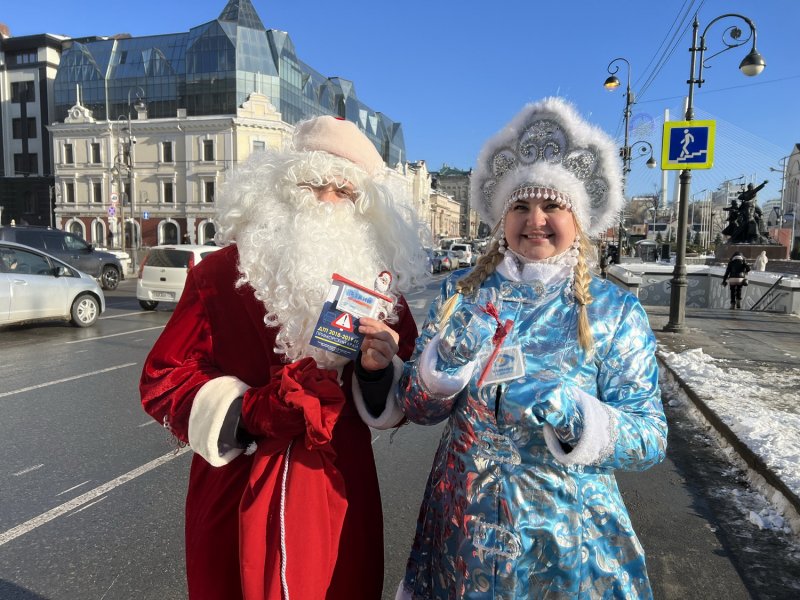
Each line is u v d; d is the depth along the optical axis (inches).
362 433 63.2
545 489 51.9
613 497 55.6
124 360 284.4
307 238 58.8
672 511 132.7
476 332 51.4
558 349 54.0
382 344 55.6
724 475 154.3
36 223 2239.2
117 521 120.9
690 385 231.8
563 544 51.6
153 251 478.3
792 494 126.7
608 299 56.4
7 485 138.2
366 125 2864.2
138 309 494.9
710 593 100.1
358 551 60.1
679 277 389.7
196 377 57.6
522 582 51.9
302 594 51.8
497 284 60.1
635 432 49.1
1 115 2262.6
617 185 61.9
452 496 55.9
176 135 1859.0
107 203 1934.1
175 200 1879.9
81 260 649.0
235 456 55.6
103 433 175.8
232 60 1845.5
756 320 461.7
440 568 56.9
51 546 110.8
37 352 303.9
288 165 62.3
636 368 54.4
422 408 54.9
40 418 190.2
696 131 373.1
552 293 56.8
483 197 66.4
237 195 62.8
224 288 61.0
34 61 2210.9
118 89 1971.0
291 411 51.1
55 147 1968.5
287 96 1985.7
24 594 95.7
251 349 60.1
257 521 52.4
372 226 65.5
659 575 105.7
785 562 110.0
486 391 53.5
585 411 48.2
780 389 225.9
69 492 134.6
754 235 922.1
